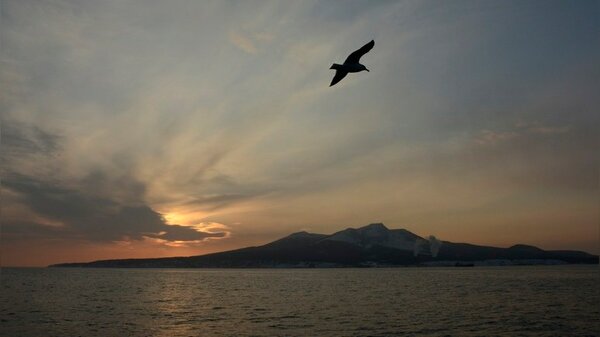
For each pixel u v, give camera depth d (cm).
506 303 7581
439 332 4850
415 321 5578
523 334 4728
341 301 8194
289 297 9162
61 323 5481
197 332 4928
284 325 5347
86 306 7381
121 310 6844
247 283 15362
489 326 5197
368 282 15450
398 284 13825
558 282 13762
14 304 7612
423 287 12094
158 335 4766
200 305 7594
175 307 7275
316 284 14375
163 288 12400
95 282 15738
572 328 5053
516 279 16162
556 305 7212
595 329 4984
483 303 7612
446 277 19125
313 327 5188
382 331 4919
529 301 7888
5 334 4766
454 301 8000
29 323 5462
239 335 4750
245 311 6719
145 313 6475
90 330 5025
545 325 5250
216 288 12425
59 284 14175
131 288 12338
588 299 8175
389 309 6850
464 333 4791
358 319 5781
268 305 7569
